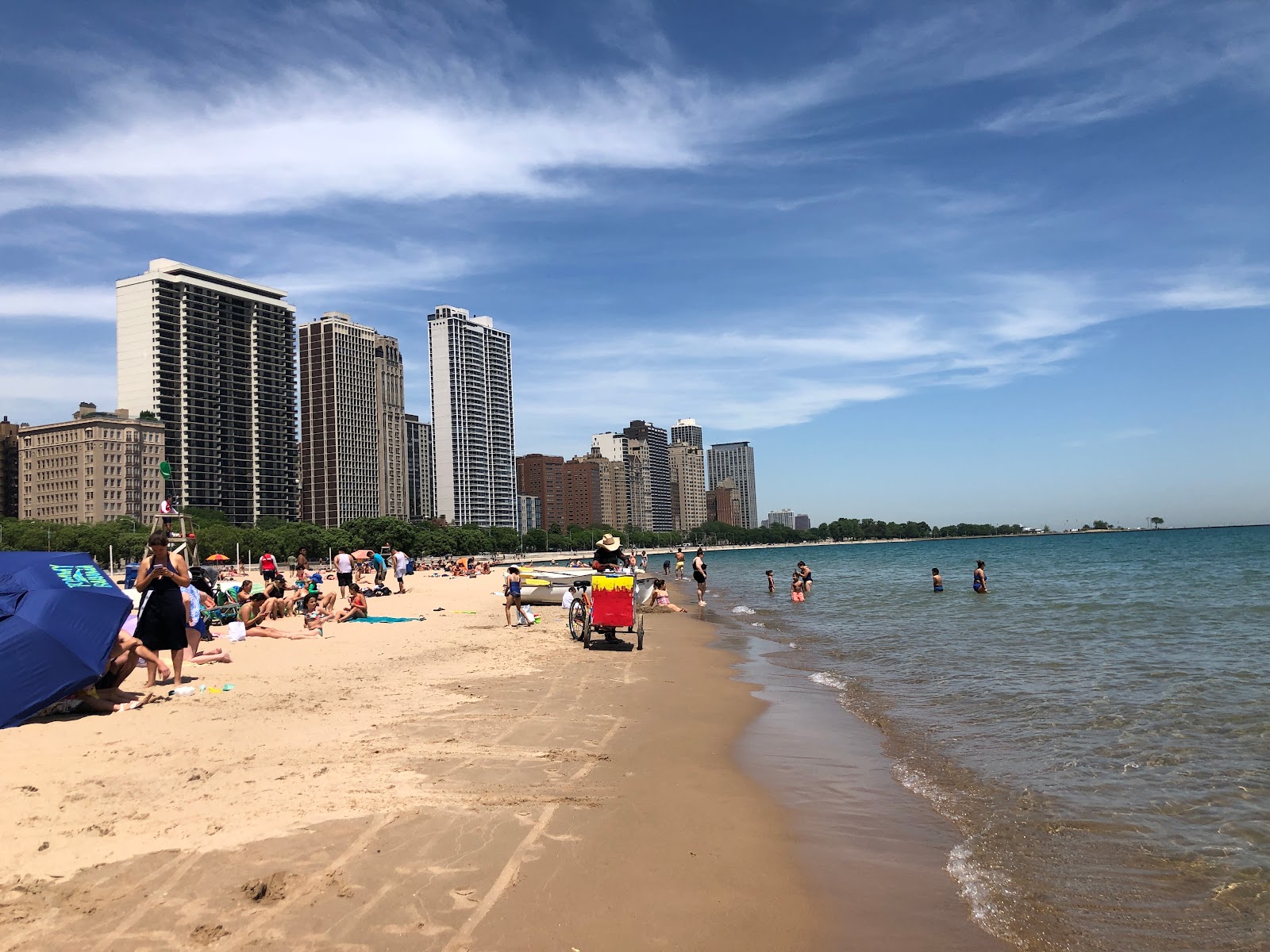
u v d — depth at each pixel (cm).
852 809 746
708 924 504
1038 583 4491
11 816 618
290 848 573
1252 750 931
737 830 677
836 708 1212
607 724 1055
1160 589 3684
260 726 948
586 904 517
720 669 1611
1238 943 502
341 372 19925
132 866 534
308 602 2517
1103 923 531
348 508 19912
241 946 439
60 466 15125
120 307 16375
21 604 938
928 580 5341
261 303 18175
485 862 569
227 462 17512
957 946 493
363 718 1030
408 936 459
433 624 2427
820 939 495
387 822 634
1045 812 741
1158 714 1116
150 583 1162
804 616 2895
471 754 862
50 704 917
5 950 425
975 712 1168
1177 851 650
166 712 1005
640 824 671
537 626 2383
